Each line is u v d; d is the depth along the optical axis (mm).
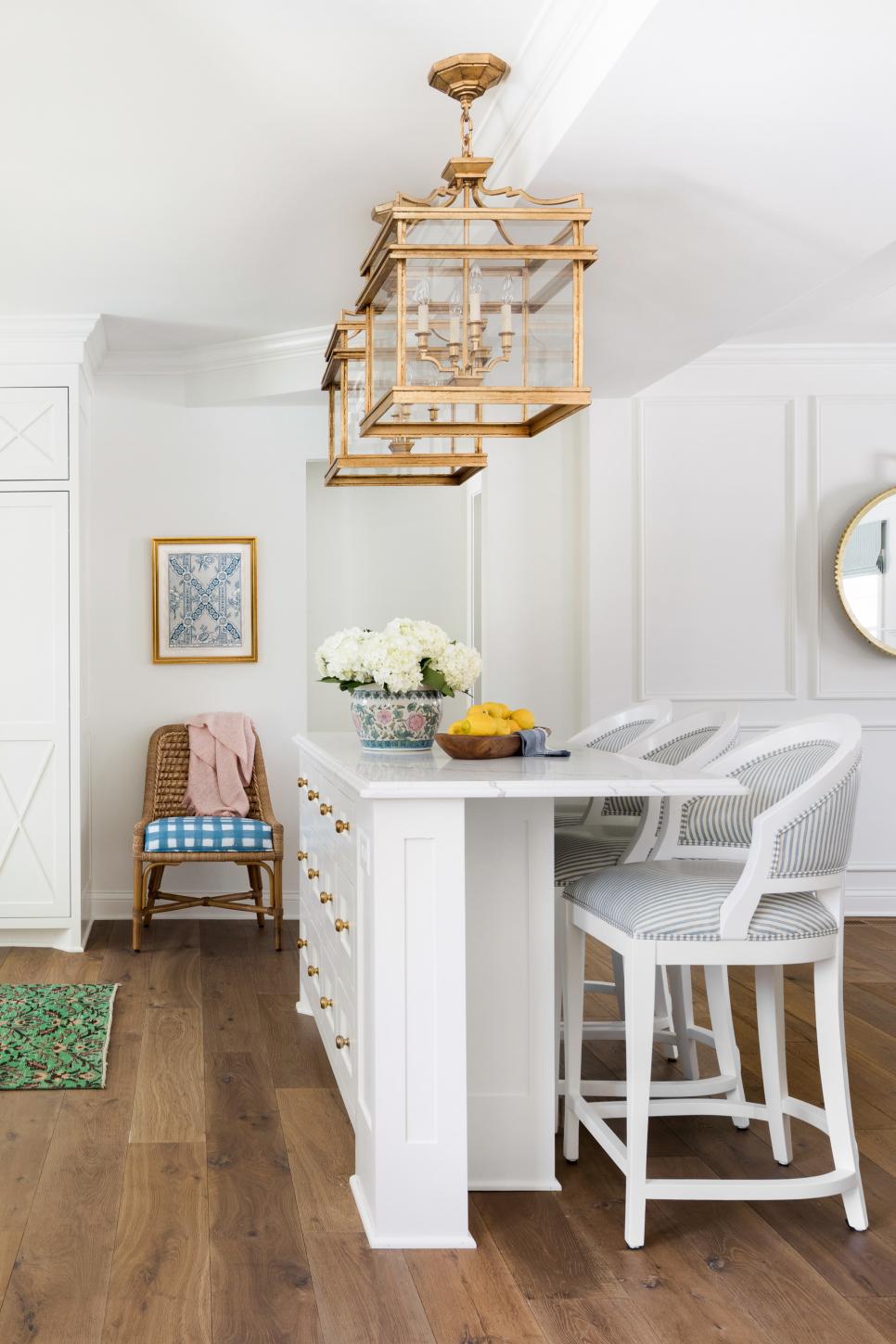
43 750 5145
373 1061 2506
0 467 5109
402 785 2438
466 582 6414
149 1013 4145
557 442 5594
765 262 3479
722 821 3072
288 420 5770
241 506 5762
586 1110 2752
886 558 5609
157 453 5727
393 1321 2162
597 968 4680
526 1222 2561
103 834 5711
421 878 2473
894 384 5641
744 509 5602
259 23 2629
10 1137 3029
